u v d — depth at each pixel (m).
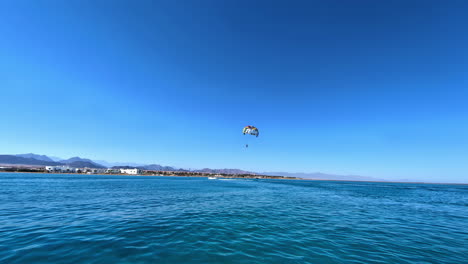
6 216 13.92
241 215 16.17
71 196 25.81
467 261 8.24
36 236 9.82
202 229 11.80
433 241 10.68
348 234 11.62
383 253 8.91
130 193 31.64
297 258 8.16
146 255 7.98
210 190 42.66
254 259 7.93
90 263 7.15
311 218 15.84
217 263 7.49
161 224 12.68
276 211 18.53
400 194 47.84
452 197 42.16
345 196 37.16
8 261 7.15
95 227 11.64
